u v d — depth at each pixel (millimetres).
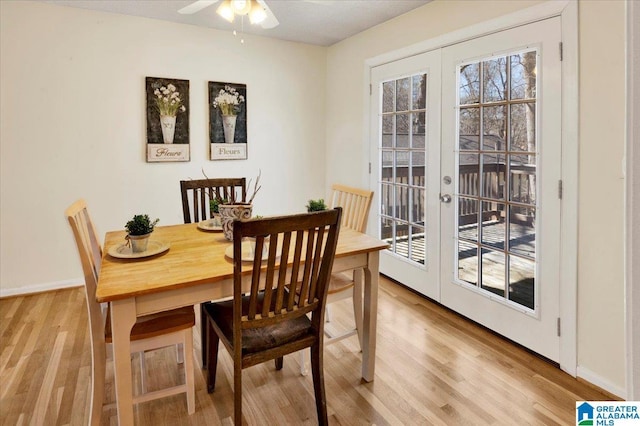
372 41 3760
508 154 2555
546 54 2275
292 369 2305
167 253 1964
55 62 3270
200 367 2322
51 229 3389
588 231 2111
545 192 2332
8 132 3174
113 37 3449
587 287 2133
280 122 4297
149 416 1906
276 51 4188
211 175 3973
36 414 1895
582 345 2172
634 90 478
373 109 3801
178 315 1884
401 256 3588
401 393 2082
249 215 2143
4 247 3252
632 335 493
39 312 3016
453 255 3021
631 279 491
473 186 2822
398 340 2629
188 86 3766
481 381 2182
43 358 2379
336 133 4395
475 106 2764
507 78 2525
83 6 3268
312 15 3424
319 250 1703
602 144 2021
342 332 2723
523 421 1869
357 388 2125
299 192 4492
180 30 3697
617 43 1933
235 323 1588
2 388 2086
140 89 3584
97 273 2061
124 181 3600
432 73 3107
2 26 3086
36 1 3168
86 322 2857
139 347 1764
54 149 3332
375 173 3832
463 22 2816
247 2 2023
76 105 3371
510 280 2594
